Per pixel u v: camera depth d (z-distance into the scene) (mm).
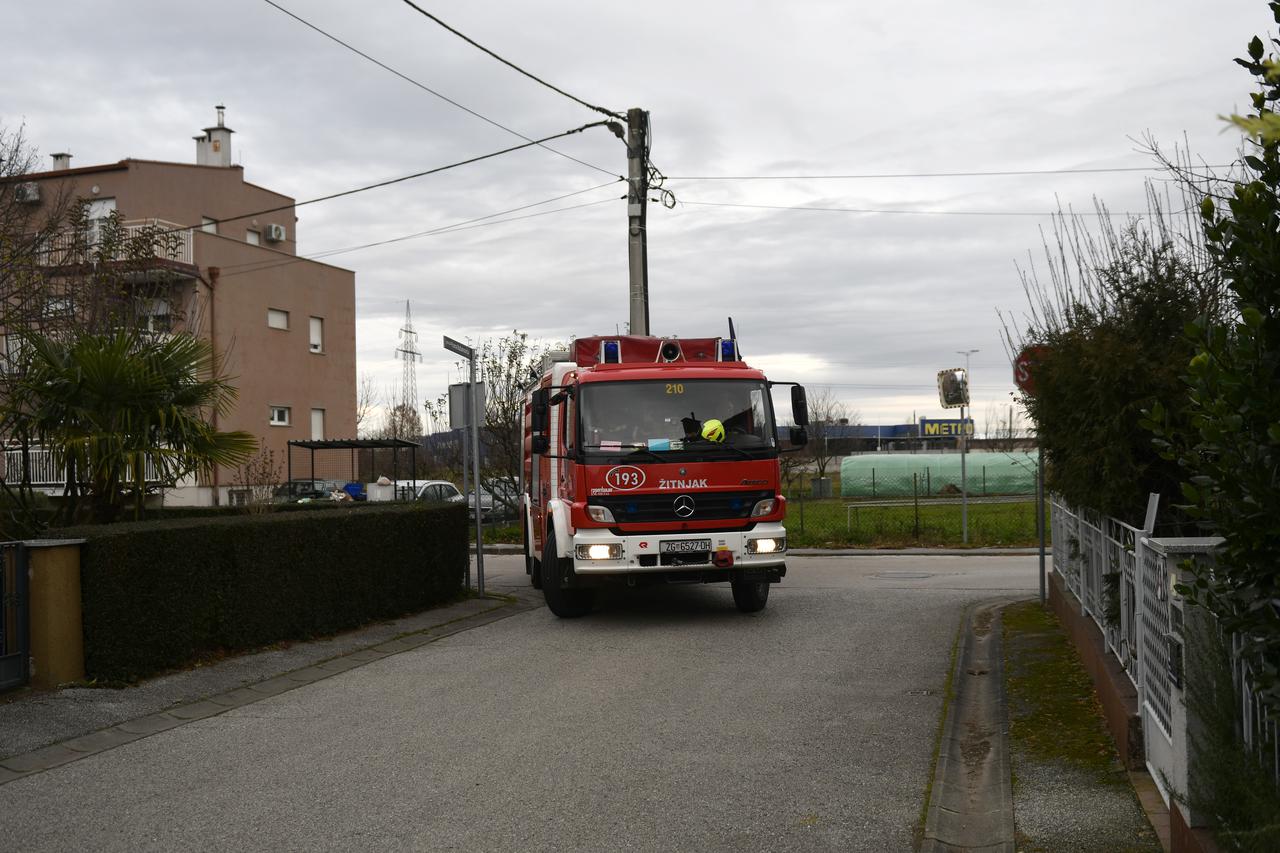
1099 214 8828
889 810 5430
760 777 6012
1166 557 4414
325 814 5457
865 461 45938
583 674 9000
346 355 41000
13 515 10828
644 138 18688
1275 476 3207
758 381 12062
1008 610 11930
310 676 9102
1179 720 4297
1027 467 12203
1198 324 3383
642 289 18500
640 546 11477
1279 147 3211
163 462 10570
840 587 15172
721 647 10234
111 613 8328
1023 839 4840
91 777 6191
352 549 11406
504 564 20109
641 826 5227
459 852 4910
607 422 11664
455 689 8484
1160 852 4527
